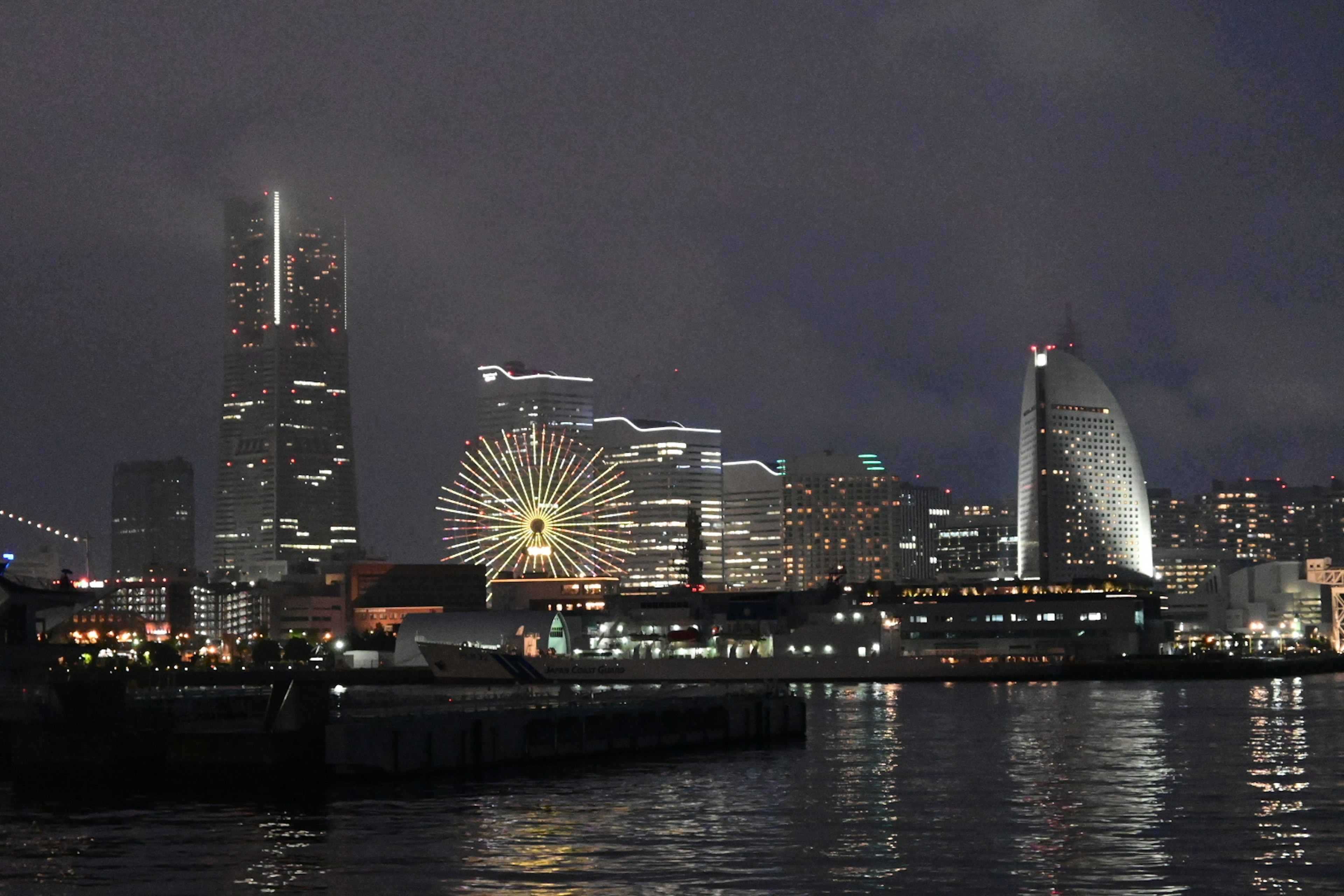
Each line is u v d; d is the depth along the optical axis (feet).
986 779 442.09
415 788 416.87
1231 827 347.56
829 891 276.00
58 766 442.09
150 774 435.53
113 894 278.46
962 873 292.61
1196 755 516.32
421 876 290.97
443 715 458.50
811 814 367.66
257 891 278.46
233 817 363.56
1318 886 280.10
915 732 631.97
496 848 319.88
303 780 421.18
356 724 429.38
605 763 485.97
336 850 318.04
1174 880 285.43
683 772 458.50
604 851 316.40
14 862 308.60
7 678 560.61
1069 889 277.85
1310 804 386.32
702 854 313.12
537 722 483.10
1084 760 499.10
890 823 353.92
